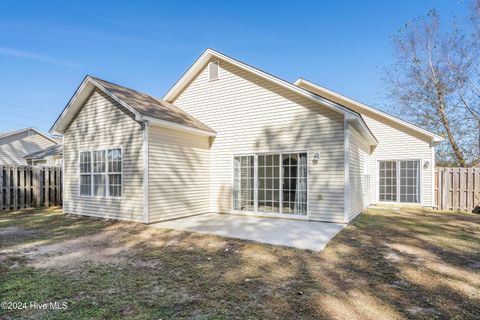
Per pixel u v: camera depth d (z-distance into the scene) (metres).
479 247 5.88
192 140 9.90
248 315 3.08
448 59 18.22
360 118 8.36
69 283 3.98
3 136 24.89
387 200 13.48
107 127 9.38
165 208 8.80
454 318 3.04
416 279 4.15
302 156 8.98
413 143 12.95
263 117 9.65
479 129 17.27
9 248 5.87
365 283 4.00
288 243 6.08
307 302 3.40
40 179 12.63
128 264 4.85
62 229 7.81
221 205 10.36
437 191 12.45
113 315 3.08
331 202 8.43
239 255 5.34
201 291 3.73
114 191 9.14
